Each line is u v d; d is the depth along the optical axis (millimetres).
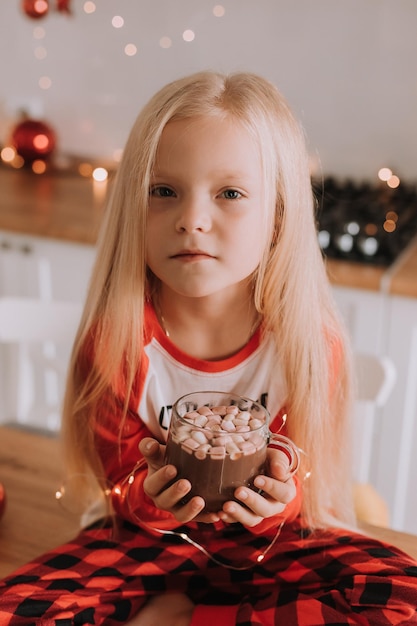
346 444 1267
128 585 1079
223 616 1038
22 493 1295
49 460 1392
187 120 1008
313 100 2650
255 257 1049
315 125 2672
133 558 1104
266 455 1002
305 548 1110
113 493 1172
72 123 2977
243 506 978
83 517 1238
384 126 2604
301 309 1148
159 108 1023
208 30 2697
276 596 1043
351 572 1048
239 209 1017
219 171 1000
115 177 1120
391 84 2559
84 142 2988
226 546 1130
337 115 2641
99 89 2898
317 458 1196
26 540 1187
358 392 1601
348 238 2152
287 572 1088
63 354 2502
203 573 1116
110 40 2828
